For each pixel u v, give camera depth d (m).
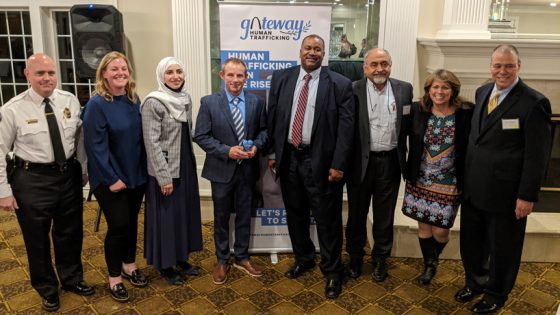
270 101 2.64
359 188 2.67
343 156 2.51
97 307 2.48
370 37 3.46
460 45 3.03
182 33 3.41
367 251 3.18
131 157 2.41
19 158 2.25
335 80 2.50
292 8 2.80
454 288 2.71
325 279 2.81
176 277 2.74
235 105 2.63
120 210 2.43
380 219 2.74
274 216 3.05
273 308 2.50
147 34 3.67
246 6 2.79
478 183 2.27
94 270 2.88
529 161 2.10
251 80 2.90
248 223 2.84
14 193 2.26
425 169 2.56
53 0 3.74
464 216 2.46
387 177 2.64
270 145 2.75
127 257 2.71
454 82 2.37
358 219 2.75
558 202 3.37
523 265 3.00
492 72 2.16
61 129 2.30
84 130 2.28
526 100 2.10
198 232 2.76
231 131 2.62
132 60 3.72
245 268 2.87
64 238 2.48
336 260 2.70
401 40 3.34
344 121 2.50
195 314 2.44
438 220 2.55
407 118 2.57
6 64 4.02
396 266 2.96
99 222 3.42
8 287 2.66
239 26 2.82
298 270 2.84
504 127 2.15
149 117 2.40
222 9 2.80
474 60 3.12
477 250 2.49
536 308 2.53
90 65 3.40
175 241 2.64
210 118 2.64
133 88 2.42
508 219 2.25
